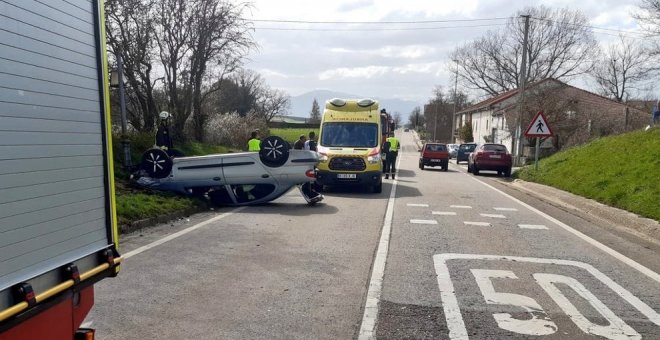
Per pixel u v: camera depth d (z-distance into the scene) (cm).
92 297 338
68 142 309
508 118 4294
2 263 248
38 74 282
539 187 1822
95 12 349
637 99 5391
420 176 2612
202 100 2531
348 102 1881
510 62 5894
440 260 758
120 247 800
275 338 464
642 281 665
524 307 556
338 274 672
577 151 2109
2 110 252
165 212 1056
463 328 495
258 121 3438
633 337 480
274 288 607
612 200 1270
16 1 265
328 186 1884
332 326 495
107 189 352
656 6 2959
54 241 292
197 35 2297
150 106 2236
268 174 1247
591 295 602
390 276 667
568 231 1021
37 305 267
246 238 889
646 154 1503
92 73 341
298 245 841
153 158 1227
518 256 793
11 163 257
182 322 497
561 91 4250
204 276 651
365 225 1052
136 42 2108
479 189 1927
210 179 1236
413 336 474
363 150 1719
